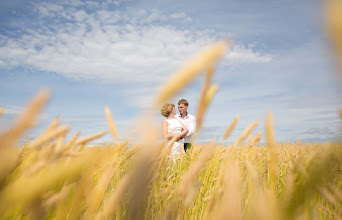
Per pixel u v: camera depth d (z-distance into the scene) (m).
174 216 0.58
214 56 0.19
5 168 0.20
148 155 0.27
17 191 0.22
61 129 0.34
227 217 0.23
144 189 0.30
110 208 0.39
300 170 0.28
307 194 0.27
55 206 0.30
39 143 0.32
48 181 0.25
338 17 0.10
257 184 0.32
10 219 0.23
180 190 0.52
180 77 0.19
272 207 0.27
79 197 0.34
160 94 0.21
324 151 0.27
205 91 0.31
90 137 0.43
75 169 0.29
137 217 0.31
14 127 0.20
